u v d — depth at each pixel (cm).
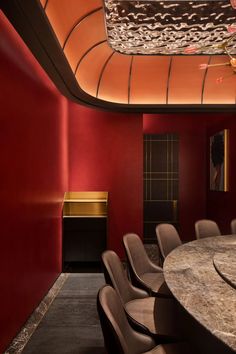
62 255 519
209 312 151
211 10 352
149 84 557
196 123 754
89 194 566
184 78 552
